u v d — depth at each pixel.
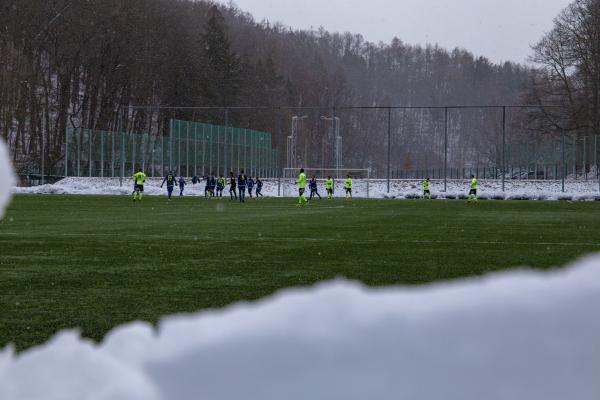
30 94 153.12
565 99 157.50
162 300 15.72
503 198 112.31
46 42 165.12
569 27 152.25
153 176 136.62
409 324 1.13
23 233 35.22
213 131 147.25
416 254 26.22
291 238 33.41
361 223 45.84
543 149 142.00
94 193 111.94
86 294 16.52
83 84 185.25
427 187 117.50
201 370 1.18
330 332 1.14
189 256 25.08
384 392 1.10
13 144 156.00
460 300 1.14
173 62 192.75
